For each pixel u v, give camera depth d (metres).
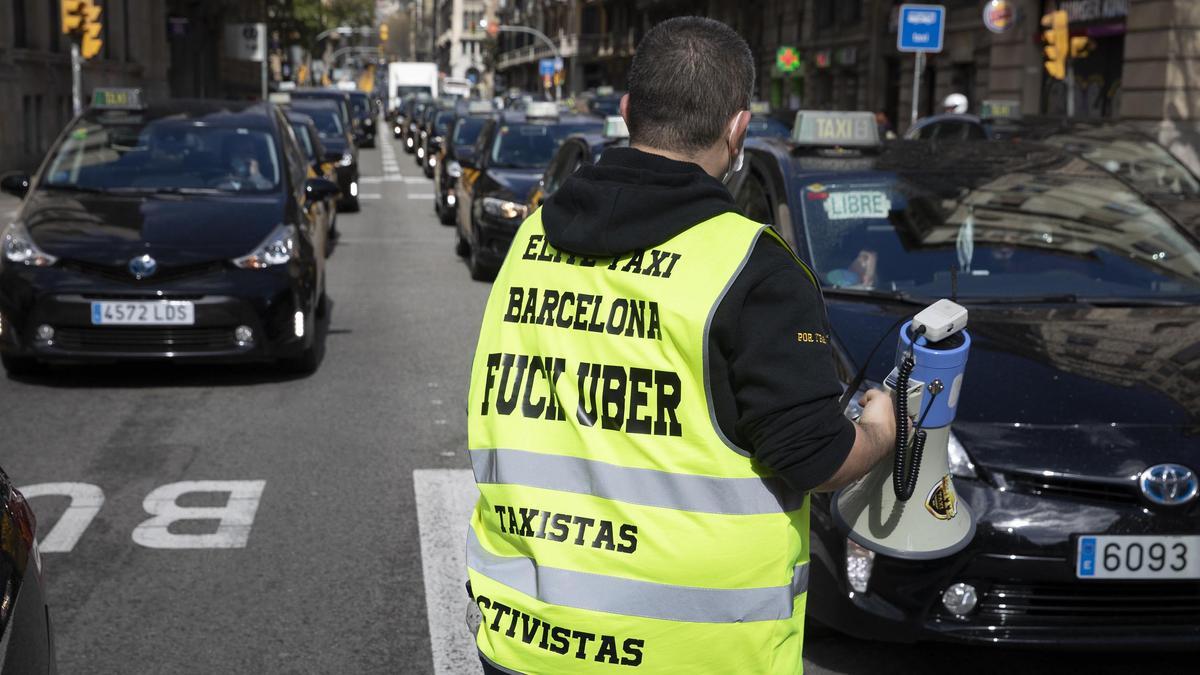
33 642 2.75
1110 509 3.77
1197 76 21.98
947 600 3.79
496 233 13.20
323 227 11.00
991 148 5.99
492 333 2.32
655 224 2.15
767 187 5.53
